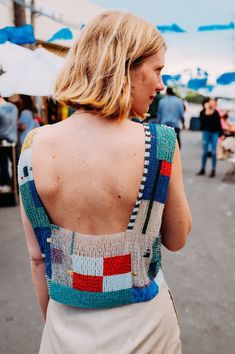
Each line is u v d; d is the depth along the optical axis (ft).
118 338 2.87
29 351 7.38
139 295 2.89
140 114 3.06
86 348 2.86
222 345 7.54
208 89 23.17
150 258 2.89
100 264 2.80
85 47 2.84
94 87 2.73
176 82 15.51
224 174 26.55
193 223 15.20
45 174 2.80
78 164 2.73
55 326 3.03
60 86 2.94
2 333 7.89
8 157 17.66
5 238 13.37
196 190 21.26
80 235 2.80
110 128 2.77
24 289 9.71
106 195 2.71
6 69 10.05
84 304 2.87
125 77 2.75
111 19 2.84
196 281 10.18
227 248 12.58
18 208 17.44
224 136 33.60
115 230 2.77
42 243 2.99
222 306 8.93
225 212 16.93
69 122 2.88
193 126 60.54
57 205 2.82
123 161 2.69
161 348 3.07
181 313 8.61
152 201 2.74
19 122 19.52
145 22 2.93
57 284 2.96
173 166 2.79
